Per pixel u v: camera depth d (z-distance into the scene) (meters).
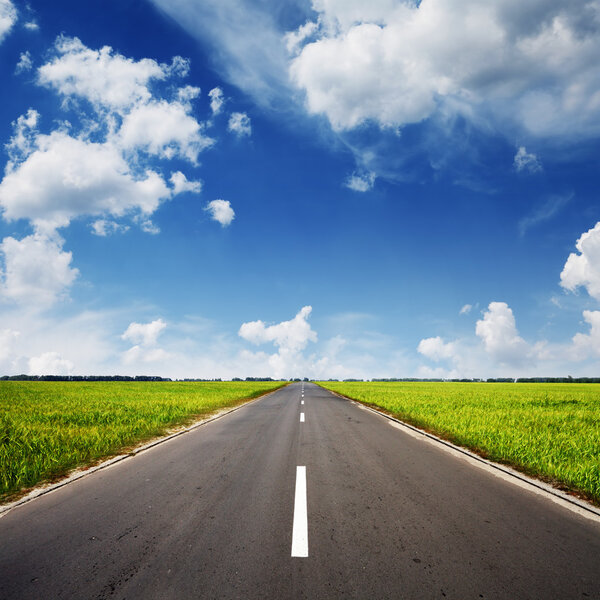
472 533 3.50
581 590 2.60
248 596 2.50
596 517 3.94
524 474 5.55
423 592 2.55
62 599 2.48
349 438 8.52
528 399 21.44
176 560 2.98
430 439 8.47
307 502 4.29
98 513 3.98
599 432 9.21
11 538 3.40
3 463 5.84
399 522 3.74
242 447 7.48
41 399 20.45
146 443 7.90
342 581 2.67
